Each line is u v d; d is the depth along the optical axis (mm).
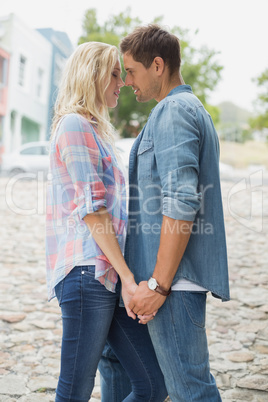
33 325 3510
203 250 1658
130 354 1854
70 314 1672
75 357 1675
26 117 22219
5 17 20156
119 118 20047
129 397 1883
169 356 1636
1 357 2969
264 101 31469
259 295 4238
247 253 5914
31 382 2670
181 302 1617
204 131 1657
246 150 35250
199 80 17375
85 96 1771
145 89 1795
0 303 3953
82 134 1706
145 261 1686
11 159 13078
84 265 1679
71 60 1823
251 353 3082
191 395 1611
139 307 1592
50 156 1794
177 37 1776
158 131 1610
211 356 3039
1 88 20000
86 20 20047
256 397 2551
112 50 1808
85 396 1717
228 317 3715
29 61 21750
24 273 4930
